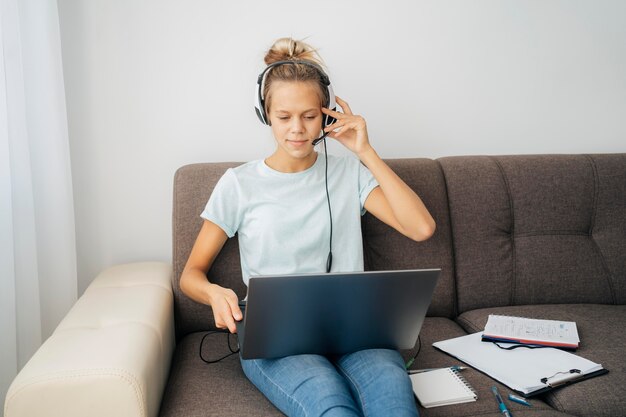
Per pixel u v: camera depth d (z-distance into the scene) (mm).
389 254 1665
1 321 1366
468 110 2055
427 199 1708
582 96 2131
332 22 1901
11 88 1418
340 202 1455
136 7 1766
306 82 1303
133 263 1785
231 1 1824
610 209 1825
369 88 1968
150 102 1820
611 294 1772
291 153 1357
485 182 1762
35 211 1609
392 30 1945
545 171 1811
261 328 1104
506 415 1141
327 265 1422
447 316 1718
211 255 1463
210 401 1186
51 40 1579
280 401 1121
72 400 1015
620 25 2113
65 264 1657
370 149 1427
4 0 1384
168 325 1413
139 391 1035
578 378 1265
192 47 1820
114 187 1837
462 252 1724
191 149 1872
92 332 1198
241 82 1865
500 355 1377
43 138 1590
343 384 1086
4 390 1383
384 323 1169
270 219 1395
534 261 1746
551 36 2070
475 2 1992
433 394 1196
